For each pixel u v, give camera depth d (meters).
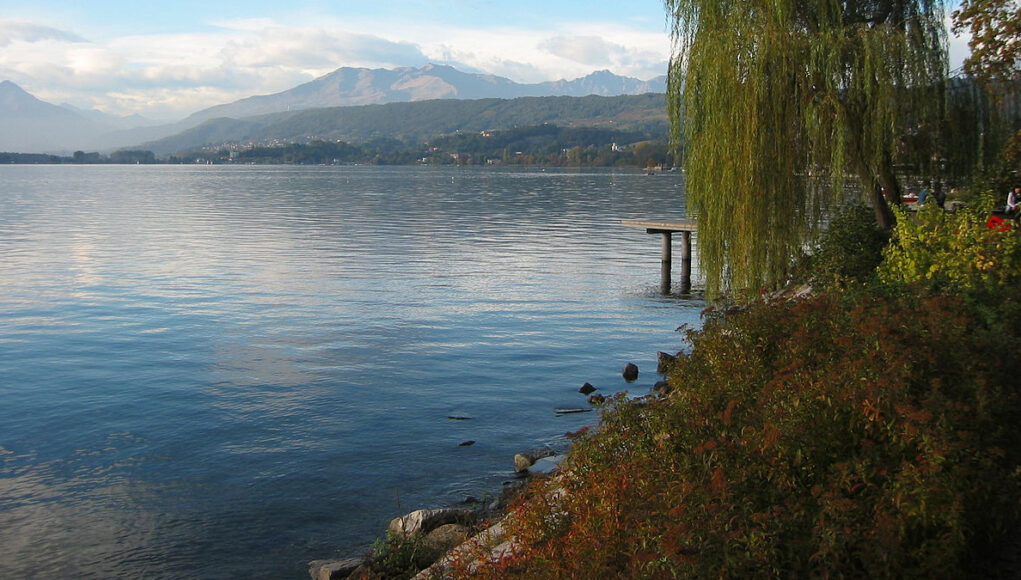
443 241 50.22
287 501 12.12
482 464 13.59
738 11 18.58
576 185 154.75
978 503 5.66
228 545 10.73
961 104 19.38
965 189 20.11
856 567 5.34
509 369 19.84
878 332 7.05
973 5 17.30
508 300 29.19
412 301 28.91
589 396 17.53
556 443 14.59
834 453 6.04
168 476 13.12
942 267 12.36
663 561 5.06
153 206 86.44
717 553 5.05
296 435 15.09
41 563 10.26
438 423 15.79
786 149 18.25
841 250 17.89
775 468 5.82
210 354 21.12
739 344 8.22
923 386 6.61
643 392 17.69
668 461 6.48
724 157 18.42
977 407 6.41
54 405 16.84
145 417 16.11
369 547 10.59
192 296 29.75
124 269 36.62
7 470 13.35
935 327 7.35
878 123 17.84
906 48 17.91
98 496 12.34
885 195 20.20
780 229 18.39
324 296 29.86
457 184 160.50
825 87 18.16
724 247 18.89
